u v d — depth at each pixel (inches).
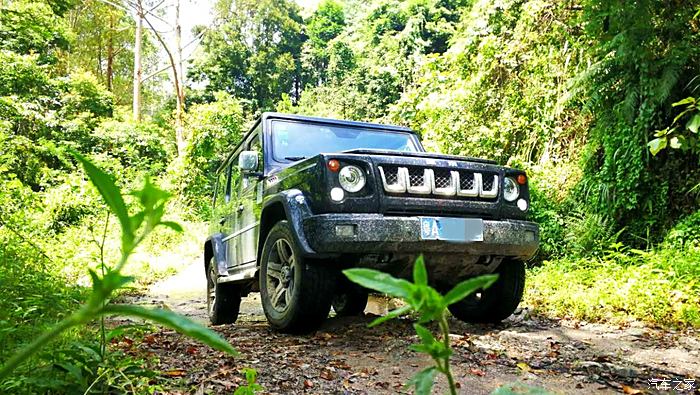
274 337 155.0
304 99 1477.6
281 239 158.7
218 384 100.0
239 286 228.5
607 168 325.4
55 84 869.8
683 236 276.8
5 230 278.4
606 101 338.3
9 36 844.6
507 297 170.4
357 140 209.2
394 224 142.6
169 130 1178.6
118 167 534.9
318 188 147.6
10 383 72.8
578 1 377.1
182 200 816.9
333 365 119.6
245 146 225.8
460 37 547.5
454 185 155.2
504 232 155.5
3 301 123.4
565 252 319.6
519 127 432.1
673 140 138.6
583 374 118.8
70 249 364.2
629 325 184.9
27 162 547.5
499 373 117.9
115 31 1365.7
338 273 154.3
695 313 187.0
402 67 1114.7
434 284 170.7
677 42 302.5
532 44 437.1
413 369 118.2
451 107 464.4
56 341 98.4
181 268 474.6
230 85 1649.9
